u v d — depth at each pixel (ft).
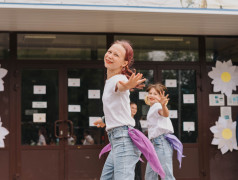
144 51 24.34
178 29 23.24
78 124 23.61
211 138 24.56
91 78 23.86
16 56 23.30
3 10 18.72
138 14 19.69
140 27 22.68
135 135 10.29
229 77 24.86
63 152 23.38
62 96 23.58
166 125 16.52
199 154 24.38
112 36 23.93
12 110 23.15
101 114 23.73
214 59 24.84
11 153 22.98
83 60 23.76
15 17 20.12
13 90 23.22
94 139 23.66
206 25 22.22
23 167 23.03
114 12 19.27
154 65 24.34
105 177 11.03
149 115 16.76
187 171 24.21
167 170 16.43
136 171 21.01
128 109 10.44
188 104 24.57
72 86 23.70
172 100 24.47
